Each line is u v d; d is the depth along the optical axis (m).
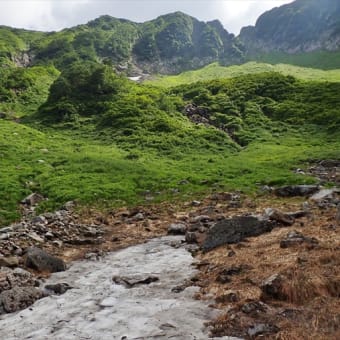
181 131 60.53
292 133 64.19
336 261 10.28
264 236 14.23
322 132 62.88
